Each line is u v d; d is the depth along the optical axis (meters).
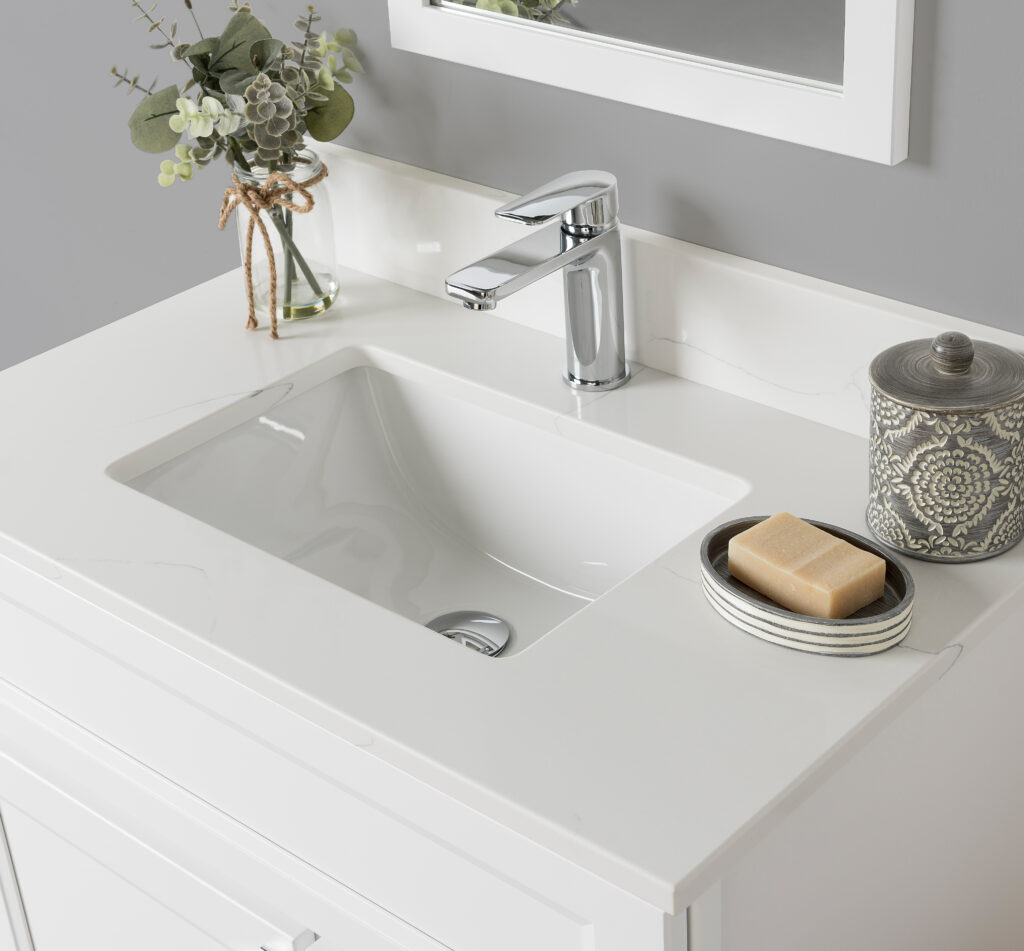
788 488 1.13
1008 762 1.21
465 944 0.98
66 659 1.19
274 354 1.37
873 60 1.04
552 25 1.24
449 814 0.91
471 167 1.39
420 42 1.34
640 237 1.27
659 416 1.24
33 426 1.28
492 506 1.36
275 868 1.11
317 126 1.38
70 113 1.82
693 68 1.15
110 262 1.94
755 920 0.93
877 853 1.06
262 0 1.49
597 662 0.96
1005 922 1.34
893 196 1.11
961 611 0.99
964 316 1.11
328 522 1.38
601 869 0.82
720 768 0.87
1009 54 1.00
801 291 1.17
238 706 1.03
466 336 1.39
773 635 0.96
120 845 1.28
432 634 1.00
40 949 1.53
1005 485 1.00
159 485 1.26
